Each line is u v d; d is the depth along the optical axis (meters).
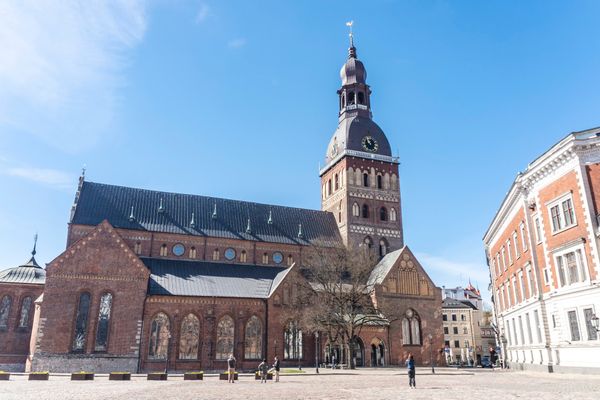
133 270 62.09
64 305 58.53
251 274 74.38
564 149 41.38
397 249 87.50
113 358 58.53
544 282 45.84
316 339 61.47
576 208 40.66
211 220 80.00
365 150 91.25
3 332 68.56
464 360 127.69
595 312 38.19
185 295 63.84
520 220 52.56
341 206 89.12
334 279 67.88
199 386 35.56
